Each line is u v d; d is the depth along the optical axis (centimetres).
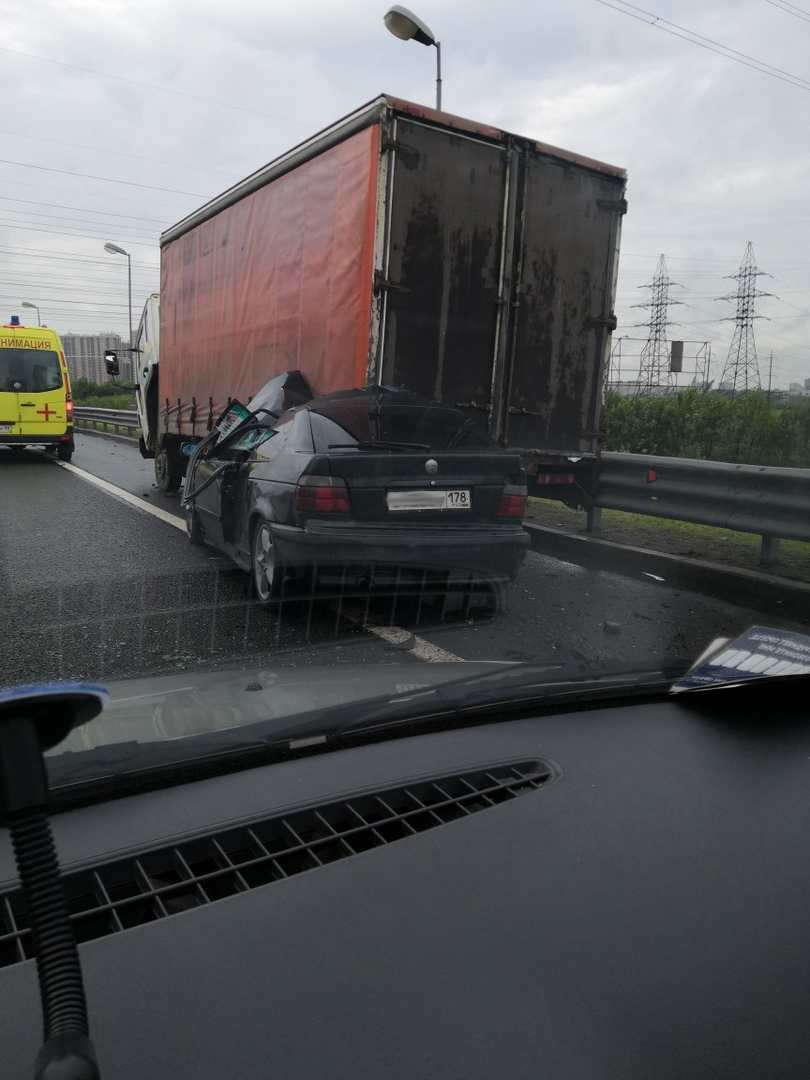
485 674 227
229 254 959
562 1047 106
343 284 718
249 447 608
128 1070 100
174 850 145
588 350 810
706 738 204
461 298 728
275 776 175
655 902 137
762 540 700
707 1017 113
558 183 770
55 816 155
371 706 200
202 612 500
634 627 520
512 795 172
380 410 531
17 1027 105
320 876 138
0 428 1744
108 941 121
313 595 485
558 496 864
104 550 727
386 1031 107
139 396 1444
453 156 711
